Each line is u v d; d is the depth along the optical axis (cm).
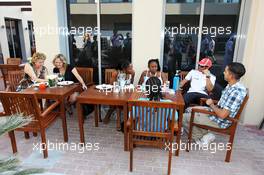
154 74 300
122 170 208
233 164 220
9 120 128
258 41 286
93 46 378
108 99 227
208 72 304
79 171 205
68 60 389
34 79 296
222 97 224
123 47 368
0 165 117
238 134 287
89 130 295
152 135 196
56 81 281
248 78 309
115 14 356
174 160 226
